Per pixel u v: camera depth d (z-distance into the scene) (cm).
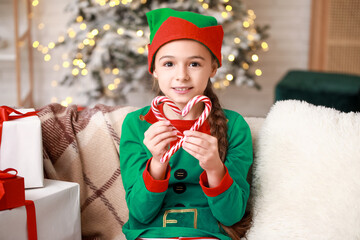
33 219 94
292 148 108
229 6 305
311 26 391
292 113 114
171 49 101
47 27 386
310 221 97
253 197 112
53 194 101
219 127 111
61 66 393
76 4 306
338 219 95
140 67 308
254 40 315
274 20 398
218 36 107
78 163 124
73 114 132
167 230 103
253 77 335
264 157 111
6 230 89
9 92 380
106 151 127
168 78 102
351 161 101
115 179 126
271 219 102
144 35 286
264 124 119
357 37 387
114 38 286
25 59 366
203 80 103
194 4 285
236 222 108
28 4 365
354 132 105
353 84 246
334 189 99
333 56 391
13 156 103
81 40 304
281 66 404
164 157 92
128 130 116
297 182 103
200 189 111
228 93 402
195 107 111
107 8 305
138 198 101
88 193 126
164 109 114
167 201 110
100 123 129
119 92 336
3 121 103
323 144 105
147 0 302
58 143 124
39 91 396
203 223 106
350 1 381
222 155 108
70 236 107
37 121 104
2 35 352
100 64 295
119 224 125
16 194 90
